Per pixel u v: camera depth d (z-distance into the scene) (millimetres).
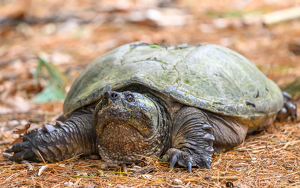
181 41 14055
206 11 18547
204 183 3674
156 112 4156
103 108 3775
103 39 14375
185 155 4004
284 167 4121
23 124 6379
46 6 18938
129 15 16828
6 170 4152
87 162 4383
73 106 4699
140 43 5715
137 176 3877
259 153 4582
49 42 14398
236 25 16297
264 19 16531
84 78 5027
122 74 4605
